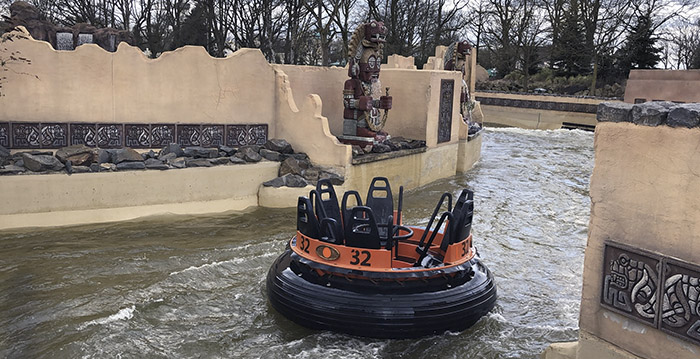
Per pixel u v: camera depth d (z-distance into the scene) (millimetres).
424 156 14359
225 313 6656
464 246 6578
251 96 12328
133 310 6566
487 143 23703
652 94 19422
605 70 40844
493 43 49062
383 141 13445
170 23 32375
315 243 6453
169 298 6965
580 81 41875
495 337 6297
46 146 10422
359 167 12227
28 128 10258
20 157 9797
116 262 7996
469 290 6309
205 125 11773
